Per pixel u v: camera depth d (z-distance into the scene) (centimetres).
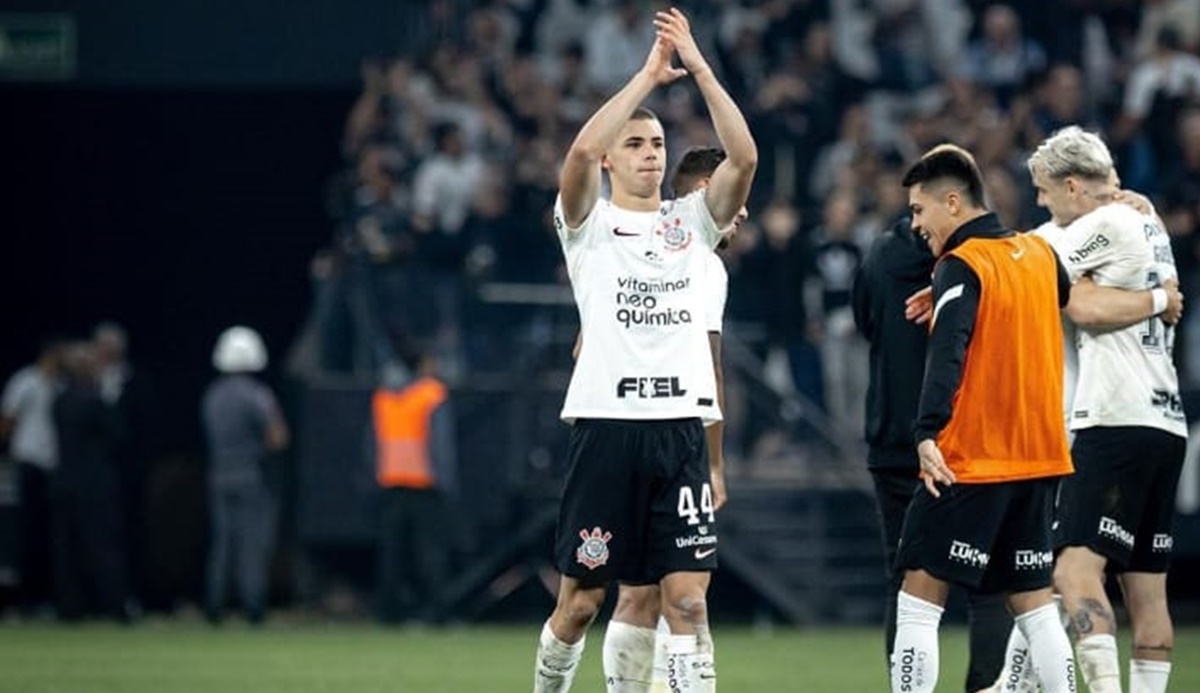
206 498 6638
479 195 6075
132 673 4247
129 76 6775
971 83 6531
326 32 6806
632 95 2517
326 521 6028
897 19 6881
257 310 7188
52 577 6438
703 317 2581
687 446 2545
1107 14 6906
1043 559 2528
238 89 7031
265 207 7175
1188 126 6153
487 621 6078
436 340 6022
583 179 2506
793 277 5938
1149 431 2767
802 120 6481
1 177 7106
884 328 2817
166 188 7150
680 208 2583
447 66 6588
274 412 5847
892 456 2812
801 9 6831
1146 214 2794
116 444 6006
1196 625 6100
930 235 2586
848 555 5950
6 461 6881
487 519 5991
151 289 7169
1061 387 2539
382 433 5675
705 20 6762
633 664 2730
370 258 6034
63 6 6762
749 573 5906
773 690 3906
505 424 5994
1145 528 2811
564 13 6925
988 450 2497
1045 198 2820
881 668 4428
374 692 3850
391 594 5759
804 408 5941
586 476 2545
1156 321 2789
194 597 6612
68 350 5997
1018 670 2753
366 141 6512
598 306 2550
